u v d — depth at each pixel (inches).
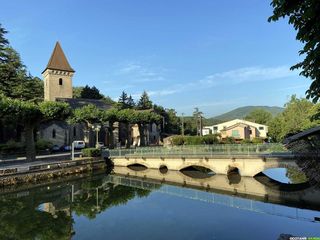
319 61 247.1
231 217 767.1
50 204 941.8
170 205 910.4
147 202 957.8
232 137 2837.1
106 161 1833.2
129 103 4633.4
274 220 736.3
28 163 1392.7
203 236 628.1
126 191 1154.0
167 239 612.7
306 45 241.3
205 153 1448.1
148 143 3004.4
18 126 2161.7
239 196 1026.7
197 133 3791.8
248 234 636.7
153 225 713.0
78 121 1946.4
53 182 1311.5
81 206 919.0
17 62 2240.4
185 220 748.0
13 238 643.5
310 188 1090.1
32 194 1077.8
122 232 664.4
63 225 725.9
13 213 836.6
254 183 1221.7
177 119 4126.5
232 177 1355.8
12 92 2167.8
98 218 783.7
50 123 2380.7
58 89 2758.4
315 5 223.5
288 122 2084.2
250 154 1299.2
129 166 1785.2
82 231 678.5
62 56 2812.5
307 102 2127.2
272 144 1258.0
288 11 248.2
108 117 2005.4
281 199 964.0
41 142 2003.0
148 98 4574.3
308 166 311.4
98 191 1154.0
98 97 3973.9
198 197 992.9
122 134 2910.9
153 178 1453.0
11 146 1819.6
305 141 323.0
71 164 1508.4
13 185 1164.5
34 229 701.9
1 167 1235.9
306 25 243.4
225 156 1365.7
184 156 1528.1
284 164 1181.1
